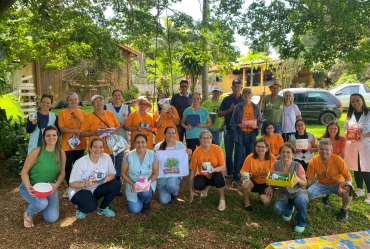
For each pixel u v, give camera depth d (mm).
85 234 3662
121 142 4633
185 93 5988
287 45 5934
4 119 7016
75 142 4605
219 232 3803
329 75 26453
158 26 6270
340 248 3158
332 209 4516
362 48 5504
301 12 5559
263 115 5594
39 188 3668
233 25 5961
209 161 4535
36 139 4535
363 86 14375
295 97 12125
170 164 4453
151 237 3611
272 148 5203
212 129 5824
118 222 3980
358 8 4949
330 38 5492
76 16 6012
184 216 4172
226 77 29641
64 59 8688
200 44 6426
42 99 4562
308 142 5121
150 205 4539
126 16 6316
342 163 4223
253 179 4559
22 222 3953
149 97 17469
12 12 6773
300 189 4047
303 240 3326
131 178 4297
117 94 5246
